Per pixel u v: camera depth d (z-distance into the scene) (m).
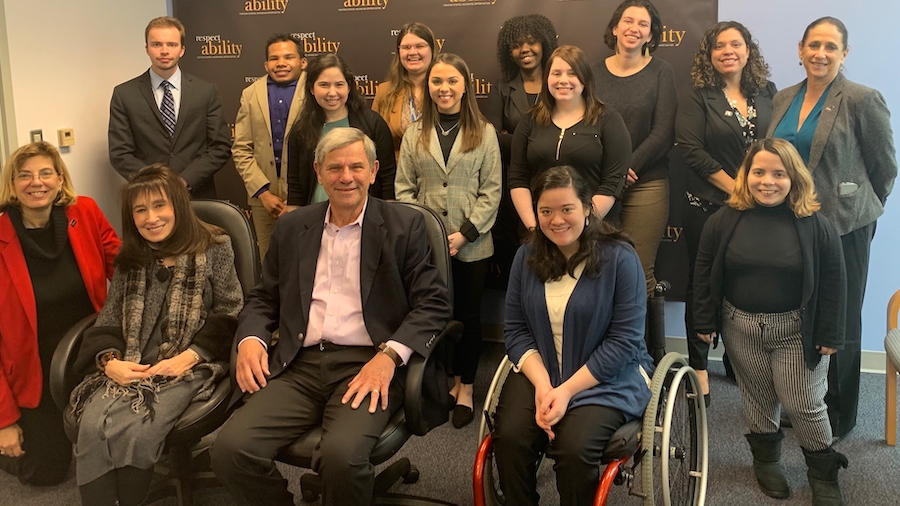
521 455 1.82
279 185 3.18
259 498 1.84
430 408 1.95
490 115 3.19
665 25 3.21
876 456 2.52
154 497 2.21
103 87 3.39
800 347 2.16
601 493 1.65
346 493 1.73
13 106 2.89
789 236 2.13
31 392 2.36
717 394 3.07
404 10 3.49
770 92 2.88
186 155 3.14
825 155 2.52
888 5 2.99
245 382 1.95
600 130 2.62
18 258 2.35
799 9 3.10
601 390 1.85
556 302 1.93
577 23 3.31
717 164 2.81
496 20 3.40
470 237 2.70
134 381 1.99
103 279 2.54
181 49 3.10
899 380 3.16
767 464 2.33
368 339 2.01
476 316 2.85
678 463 2.18
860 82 3.09
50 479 2.44
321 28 3.61
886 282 3.21
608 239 1.92
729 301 2.27
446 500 2.27
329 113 2.80
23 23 2.92
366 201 2.07
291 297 2.05
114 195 3.50
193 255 2.14
